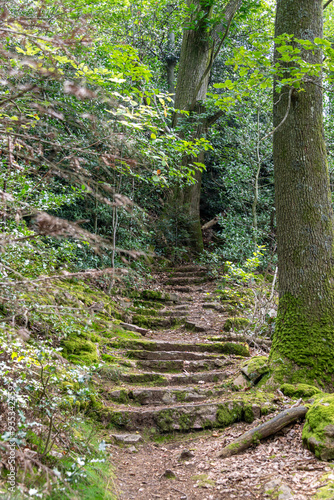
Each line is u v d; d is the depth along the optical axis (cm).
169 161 588
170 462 363
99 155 212
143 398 458
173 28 1295
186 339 648
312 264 449
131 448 385
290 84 441
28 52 228
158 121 597
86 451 321
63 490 237
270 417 392
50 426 266
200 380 505
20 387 264
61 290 197
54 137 205
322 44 417
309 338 435
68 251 440
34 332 394
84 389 317
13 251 318
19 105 204
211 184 1468
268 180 1380
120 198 194
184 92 1186
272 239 1159
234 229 1088
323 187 465
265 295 682
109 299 707
